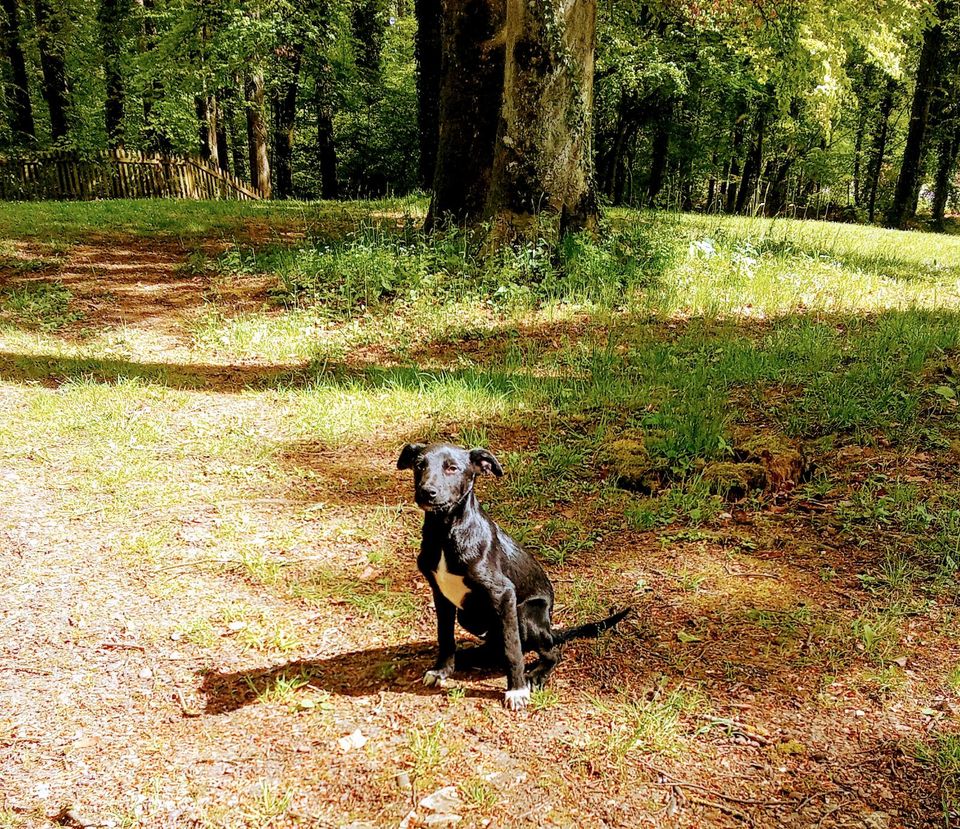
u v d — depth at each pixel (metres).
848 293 11.52
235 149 48.09
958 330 9.01
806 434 6.96
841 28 16.44
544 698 3.74
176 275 13.02
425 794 3.14
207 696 3.88
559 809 3.06
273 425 7.87
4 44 30.20
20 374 9.18
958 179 45.72
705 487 5.98
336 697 3.85
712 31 23.88
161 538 5.54
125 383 8.87
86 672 4.07
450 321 10.75
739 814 3.02
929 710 3.60
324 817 3.05
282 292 11.95
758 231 17.05
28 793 3.21
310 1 27.88
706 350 9.23
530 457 6.89
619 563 5.16
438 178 13.55
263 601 4.81
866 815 3.01
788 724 3.55
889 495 5.75
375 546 5.53
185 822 3.04
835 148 39.47
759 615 4.43
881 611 4.43
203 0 25.92
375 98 36.59
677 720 3.59
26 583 4.94
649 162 39.62
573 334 10.16
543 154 11.83
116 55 28.62
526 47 11.44
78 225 16.05
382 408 8.09
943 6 26.62
